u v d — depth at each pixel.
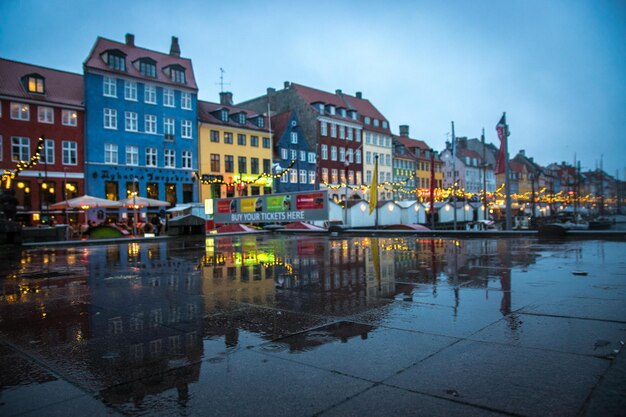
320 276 9.36
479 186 106.56
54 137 42.19
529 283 7.91
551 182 130.25
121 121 46.50
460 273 9.31
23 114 40.75
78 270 11.17
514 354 4.23
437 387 3.56
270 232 32.62
